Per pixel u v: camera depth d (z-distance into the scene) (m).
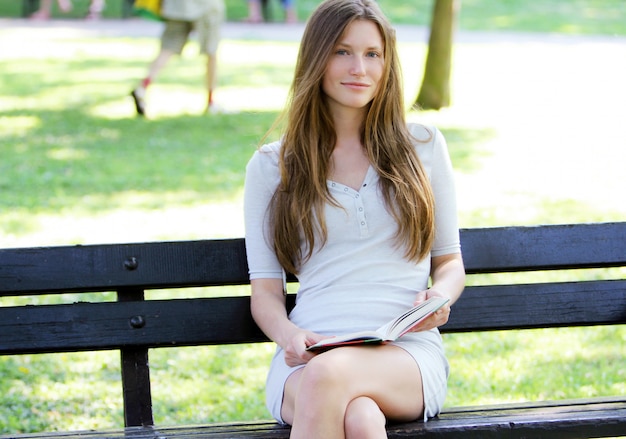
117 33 24.14
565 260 4.68
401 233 4.28
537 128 13.96
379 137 4.37
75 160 11.59
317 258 4.32
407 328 3.91
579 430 4.07
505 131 13.73
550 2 32.38
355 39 4.28
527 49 22.39
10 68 18.50
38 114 14.29
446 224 4.45
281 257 4.35
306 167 4.33
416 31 26.27
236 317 4.49
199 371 6.42
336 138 4.41
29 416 5.77
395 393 3.94
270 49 21.69
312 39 4.34
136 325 4.43
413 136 4.47
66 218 9.30
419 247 4.31
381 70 4.33
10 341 4.37
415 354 4.08
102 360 6.63
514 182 10.93
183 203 9.84
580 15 30.08
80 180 10.66
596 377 6.25
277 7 30.84
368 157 4.36
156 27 25.67
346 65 4.27
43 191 10.23
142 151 12.07
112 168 11.20
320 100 4.37
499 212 9.66
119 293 4.52
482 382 6.19
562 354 6.68
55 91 16.19
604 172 11.45
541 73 18.95
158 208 9.66
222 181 10.68
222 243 4.53
